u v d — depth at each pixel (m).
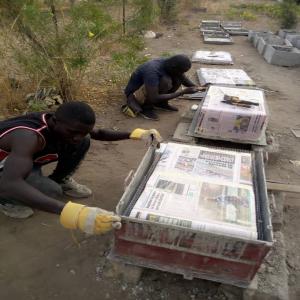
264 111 3.40
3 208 2.70
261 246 1.72
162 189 2.11
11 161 1.85
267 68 7.16
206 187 2.15
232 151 2.62
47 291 2.19
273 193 2.99
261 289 2.04
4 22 4.07
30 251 2.45
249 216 1.90
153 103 4.52
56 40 4.21
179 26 10.84
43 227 2.66
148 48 8.27
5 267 2.33
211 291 2.19
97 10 4.45
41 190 2.52
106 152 3.76
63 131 2.11
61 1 4.29
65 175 2.90
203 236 1.79
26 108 4.38
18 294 2.16
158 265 2.00
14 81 4.62
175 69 4.35
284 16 11.09
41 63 4.30
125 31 5.21
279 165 3.69
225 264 1.88
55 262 2.38
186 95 5.27
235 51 8.48
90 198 3.00
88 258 2.41
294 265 2.50
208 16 12.66
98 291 2.19
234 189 2.14
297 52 7.36
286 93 5.78
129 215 1.89
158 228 1.83
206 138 3.54
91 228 1.69
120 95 5.20
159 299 2.14
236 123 3.39
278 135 4.32
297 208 3.09
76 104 2.04
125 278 2.18
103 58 5.99
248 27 11.24
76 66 4.38
